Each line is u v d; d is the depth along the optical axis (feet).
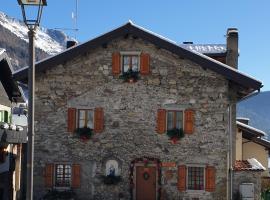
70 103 76.89
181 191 75.00
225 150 74.95
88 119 77.30
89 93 76.84
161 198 74.95
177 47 74.74
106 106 76.64
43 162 76.79
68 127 76.64
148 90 76.23
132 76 76.13
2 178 86.17
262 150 109.29
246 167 79.51
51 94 77.10
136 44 76.48
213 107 75.46
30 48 28.17
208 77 75.72
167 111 76.28
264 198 99.76
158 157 75.66
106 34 74.84
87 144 76.59
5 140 78.13
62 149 76.69
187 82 75.87
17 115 112.98
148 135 75.92
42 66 75.87
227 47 92.32
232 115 85.66
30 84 28.27
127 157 76.13
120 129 76.33
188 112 75.51
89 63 77.00
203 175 75.31
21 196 81.66
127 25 74.79
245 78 73.46
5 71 84.79
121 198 75.77
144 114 76.23
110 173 76.18
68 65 77.20
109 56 76.89
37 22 28.07
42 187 76.48
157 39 74.84
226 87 75.46
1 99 84.48
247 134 108.27
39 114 77.10
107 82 76.74
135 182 76.28
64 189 76.43
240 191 77.10
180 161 75.36
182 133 75.31
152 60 76.38
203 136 75.31
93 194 76.07
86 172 76.54
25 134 85.97
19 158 98.02
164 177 75.36
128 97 76.43
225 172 74.69
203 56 74.49
